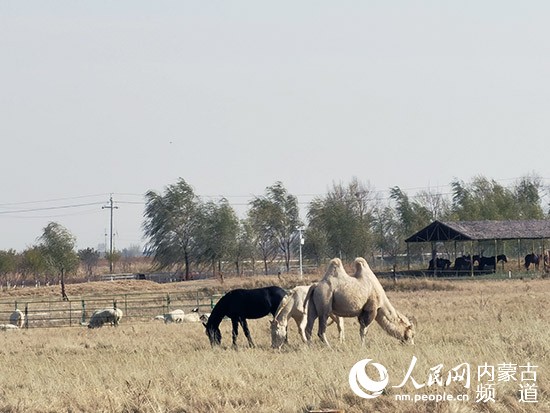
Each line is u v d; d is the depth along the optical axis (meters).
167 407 17.30
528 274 79.75
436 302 45.09
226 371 19.88
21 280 122.12
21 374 22.52
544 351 21.52
